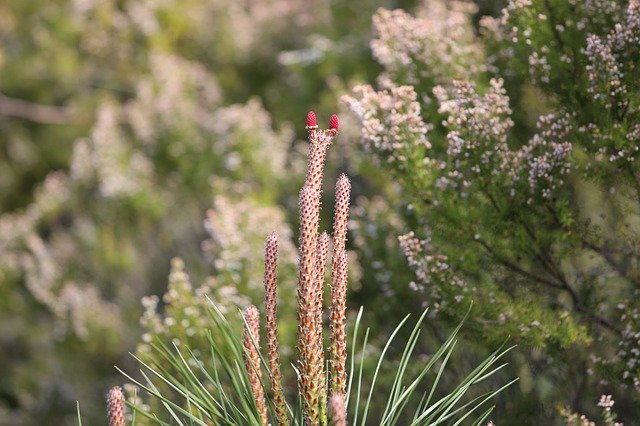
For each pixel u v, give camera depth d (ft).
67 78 69.15
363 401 25.54
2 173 75.72
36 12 69.77
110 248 50.98
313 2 62.49
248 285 28.89
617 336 22.53
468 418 24.35
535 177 21.48
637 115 20.92
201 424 15.37
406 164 22.79
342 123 34.53
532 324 21.24
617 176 21.76
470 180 22.63
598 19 22.40
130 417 24.22
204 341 25.61
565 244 22.38
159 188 51.57
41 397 53.98
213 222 30.71
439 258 22.21
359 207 31.65
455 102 22.74
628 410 23.57
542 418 23.95
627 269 23.39
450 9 31.53
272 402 16.07
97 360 51.88
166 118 51.03
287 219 40.22
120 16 66.03
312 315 14.84
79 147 53.06
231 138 43.96
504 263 22.54
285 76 62.44
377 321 27.73
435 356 15.75
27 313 56.03
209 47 66.28
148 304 27.02
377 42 26.50
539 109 25.66
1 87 71.92
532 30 22.85
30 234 56.59
